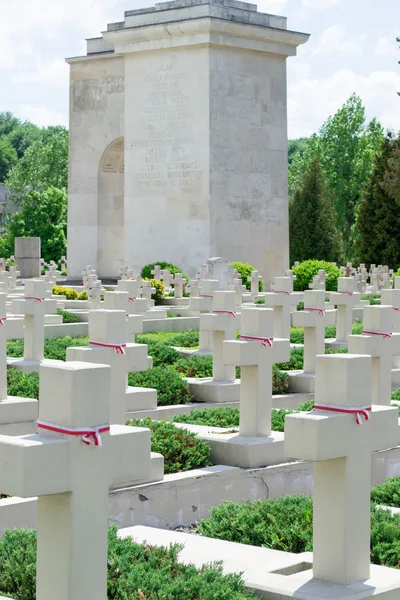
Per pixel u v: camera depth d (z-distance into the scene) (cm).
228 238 4712
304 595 736
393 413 781
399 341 1373
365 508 762
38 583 652
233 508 1002
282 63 4875
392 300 1666
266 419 1259
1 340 1432
